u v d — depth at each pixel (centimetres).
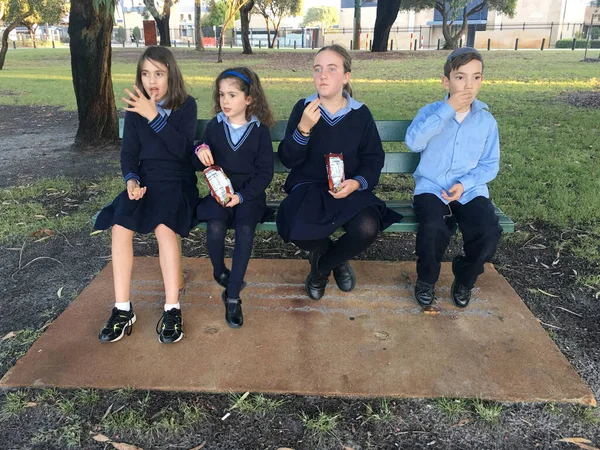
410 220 272
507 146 617
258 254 354
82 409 212
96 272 331
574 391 218
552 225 393
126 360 238
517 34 3741
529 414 208
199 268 327
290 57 2167
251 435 201
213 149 271
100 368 233
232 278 253
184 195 264
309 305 283
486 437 199
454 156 275
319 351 244
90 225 402
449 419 206
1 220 408
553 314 282
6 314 284
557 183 470
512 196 448
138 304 285
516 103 941
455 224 268
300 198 262
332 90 257
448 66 260
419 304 282
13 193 470
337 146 269
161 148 266
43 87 1285
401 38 4253
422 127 267
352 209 251
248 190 264
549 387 221
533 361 237
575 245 361
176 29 5234
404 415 208
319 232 247
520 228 389
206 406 213
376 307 281
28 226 398
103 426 204
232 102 259
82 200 459
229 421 206
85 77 637
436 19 4175
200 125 313
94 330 262
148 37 3241
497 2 2642
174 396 219
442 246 261
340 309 279
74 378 227
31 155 626
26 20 2261
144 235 388
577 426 203
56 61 2186
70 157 613
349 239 253
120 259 250
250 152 267
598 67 1588
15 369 233
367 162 270
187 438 199
